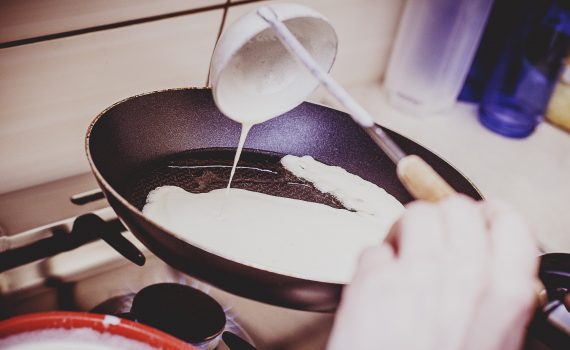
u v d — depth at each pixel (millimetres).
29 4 528
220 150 627
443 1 723
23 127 573
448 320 239
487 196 683
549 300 533
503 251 257
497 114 789
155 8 582
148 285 557
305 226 586
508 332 252
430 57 752
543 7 762
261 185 616
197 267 456
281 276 427
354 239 584
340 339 250
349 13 719
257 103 535
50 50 553
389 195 627
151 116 587
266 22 482
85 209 598
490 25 786
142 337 441
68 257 560
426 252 256
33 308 540
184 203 577
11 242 559
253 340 546
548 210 681
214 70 491
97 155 540
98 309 542
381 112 778
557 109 810
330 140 645
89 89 588
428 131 767
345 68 775
